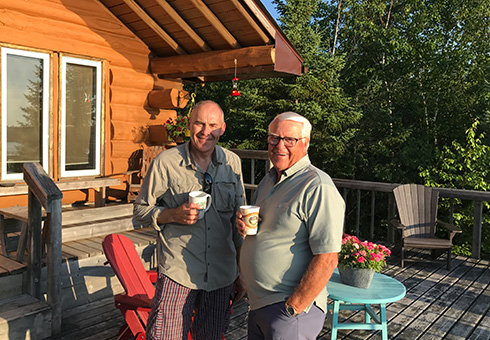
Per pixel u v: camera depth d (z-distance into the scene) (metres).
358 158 18.67
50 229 3.63
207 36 6.22
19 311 3.50
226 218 2.59
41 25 5.58
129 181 6.65
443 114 19.17
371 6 20.91
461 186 16.42
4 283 3.81
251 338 2.33
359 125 18.97
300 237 2.10
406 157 17.44
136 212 2.55
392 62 20.03
